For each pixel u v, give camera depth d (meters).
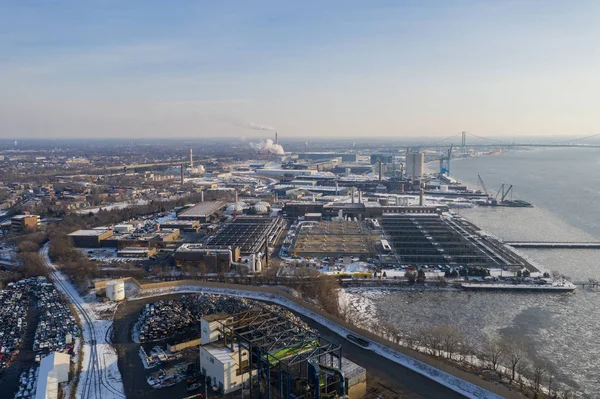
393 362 92.81
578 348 106.94
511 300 138.75
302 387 74.12
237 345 89.69
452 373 86.44
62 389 85.06
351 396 78.94
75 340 106.44
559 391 86.88
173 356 96.94
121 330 112.12
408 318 125.12
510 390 81.38
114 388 85.25
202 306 119.00
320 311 118.44
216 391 83.62
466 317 125.69
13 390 85.50
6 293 141.50
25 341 107.56
